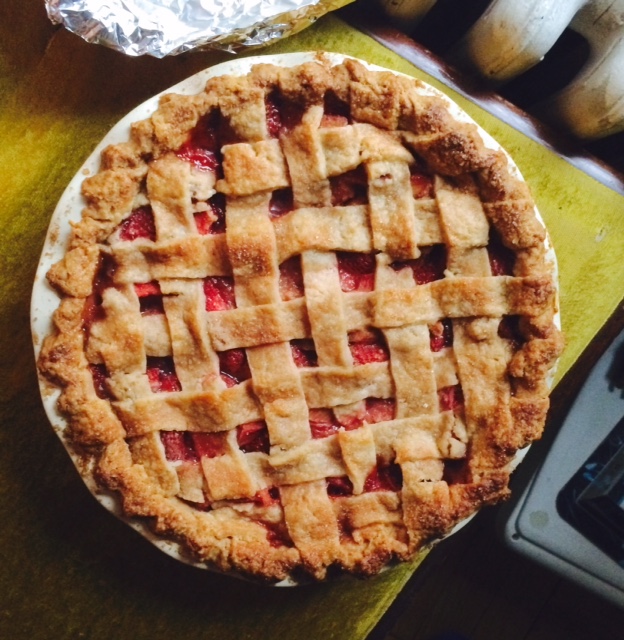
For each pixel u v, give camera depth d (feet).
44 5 1.24
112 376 1.05
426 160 1.06
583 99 1.24
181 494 1.07
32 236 1.25
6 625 1.30
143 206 1.05
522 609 1.56
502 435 1.07
